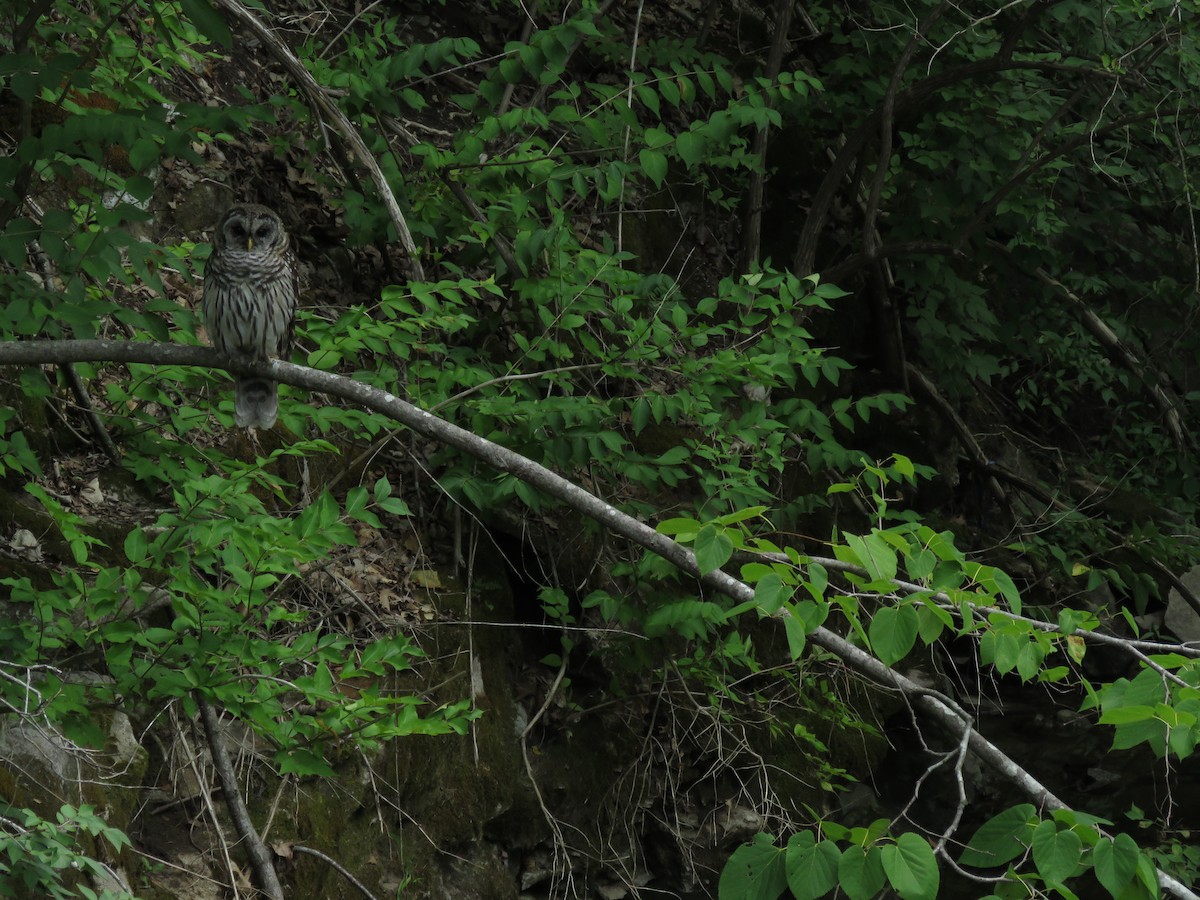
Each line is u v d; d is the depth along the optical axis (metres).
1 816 4.37
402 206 7.13
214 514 5.03
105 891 4.28
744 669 8.45
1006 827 2.98
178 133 4.55
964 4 10.43
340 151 7.61
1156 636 10.37
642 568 6.95
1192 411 12.20
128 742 5.58
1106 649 10.34
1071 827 2.99
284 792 6.14
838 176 9.94
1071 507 11.34
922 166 10.78
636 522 3.88
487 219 7.36
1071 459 12.22
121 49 5.94
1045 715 9.93
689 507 8.59
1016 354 12.15
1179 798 9.27
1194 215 11.34
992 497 11.20
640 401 6.62
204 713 5.26
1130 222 10.98
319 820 6.23
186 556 4.74
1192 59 9.34
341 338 5.54
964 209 10.23
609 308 7.02
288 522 4.64
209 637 4.68
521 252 6.48
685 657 7.59
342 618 6.85
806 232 10.09
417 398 6.19
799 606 3.18
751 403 7.46
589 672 7.86
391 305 5.61
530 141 7.29
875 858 2.83
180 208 7.78
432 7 10.27
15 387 6.29
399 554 7.41
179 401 6.67
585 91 10.33
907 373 11.02
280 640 6.18
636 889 7.68
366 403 4.11
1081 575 10.69
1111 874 2.88
